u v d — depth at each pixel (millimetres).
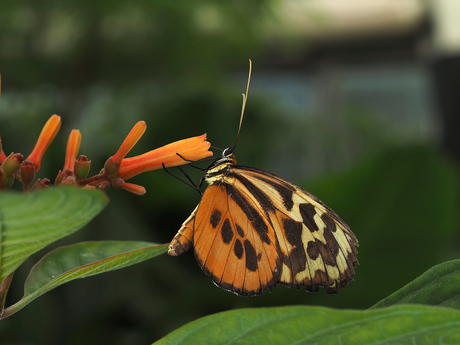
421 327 628
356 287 804
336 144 2203
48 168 1035
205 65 1627
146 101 1643
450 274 652
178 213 1090
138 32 1519
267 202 693
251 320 636
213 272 695
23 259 641
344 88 2350
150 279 1219
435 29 2186
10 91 1519
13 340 1048
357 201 802
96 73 1574
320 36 2230
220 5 1461
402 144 797
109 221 1209
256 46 1676
